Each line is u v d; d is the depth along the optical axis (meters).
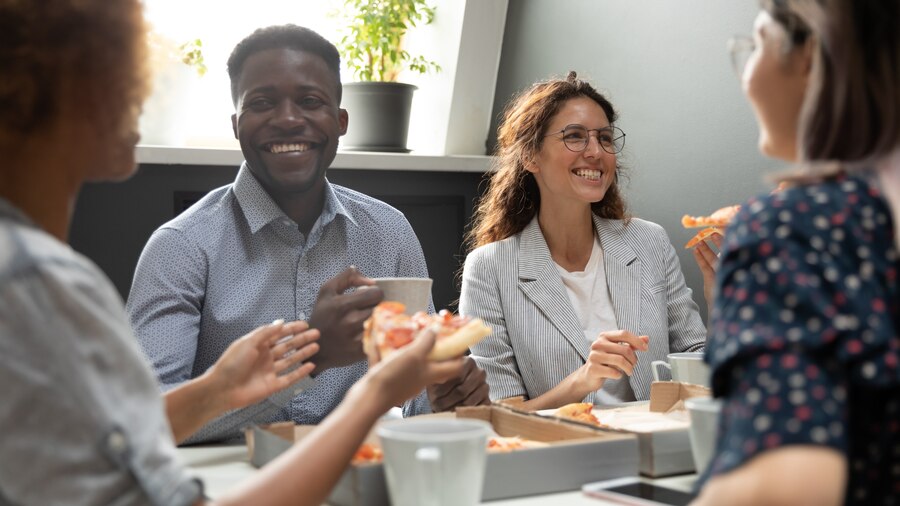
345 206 1.93
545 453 1.07
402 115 2.95
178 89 2.63
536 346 2.03
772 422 0.61
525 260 2.12
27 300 0.68
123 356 0.72
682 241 2.46
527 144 2.15
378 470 0.99
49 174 0.76
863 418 0.66
